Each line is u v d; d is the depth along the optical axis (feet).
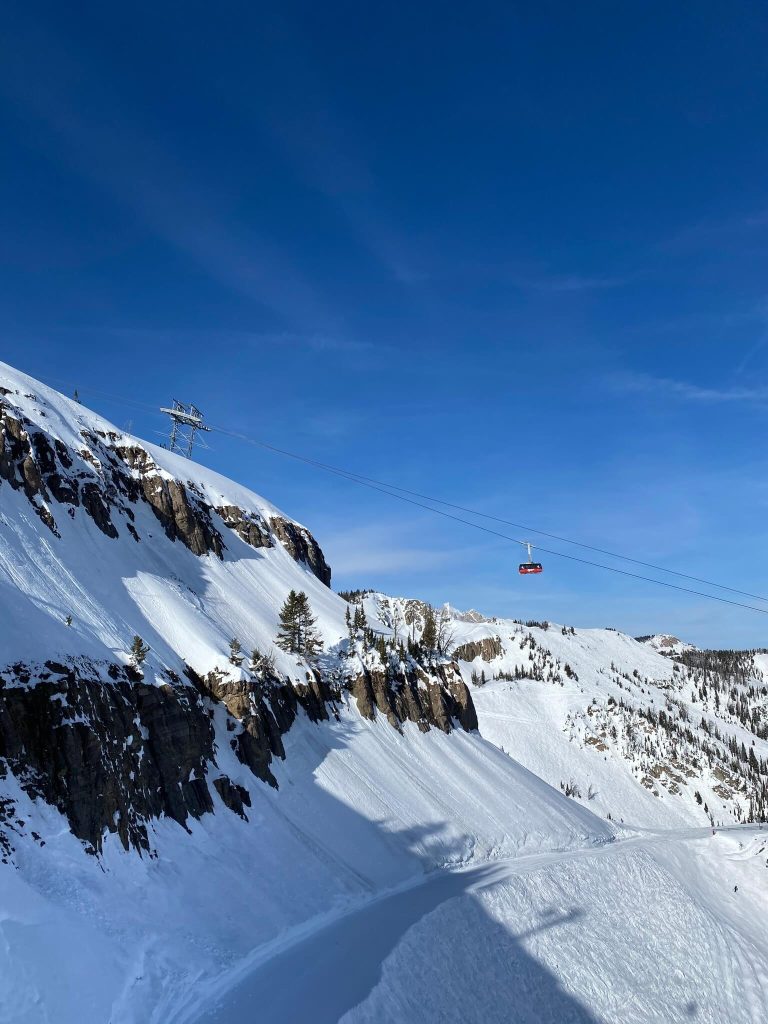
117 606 238.89
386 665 351.05
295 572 431.02
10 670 156.35
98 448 318.86
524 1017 181.37
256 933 157.69
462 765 345.31
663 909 308.81
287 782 239.91
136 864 152.35
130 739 181.37
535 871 266.16
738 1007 263.08
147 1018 112.37
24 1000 98.17
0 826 128.67
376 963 157.38
